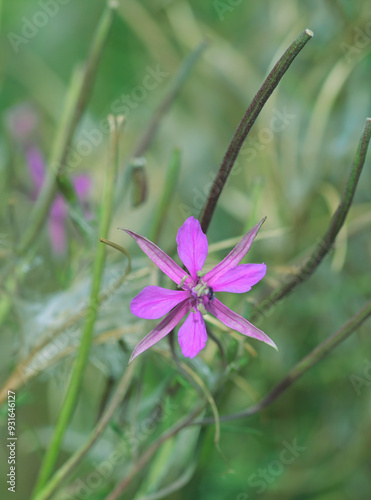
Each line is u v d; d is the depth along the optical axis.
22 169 0.38
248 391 0.31
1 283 0.33
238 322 0.25
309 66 0.44
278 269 0.31
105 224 0.29
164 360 0.30
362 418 0.39
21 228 0.36
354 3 0.41
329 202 0.39
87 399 0.39
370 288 0.40
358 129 0.41
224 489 0.35
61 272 0.33
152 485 0.32
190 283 0.25
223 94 0.45
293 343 0.40
